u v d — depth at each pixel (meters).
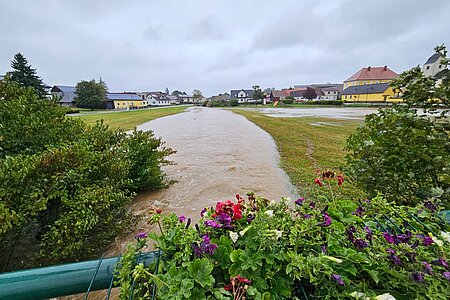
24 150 2.89
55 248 2.32
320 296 0.75
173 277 0.73
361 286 0.76
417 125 1.99
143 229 3.35
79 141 3.23
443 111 1.95
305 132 11.89
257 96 59.59
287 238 0.89
